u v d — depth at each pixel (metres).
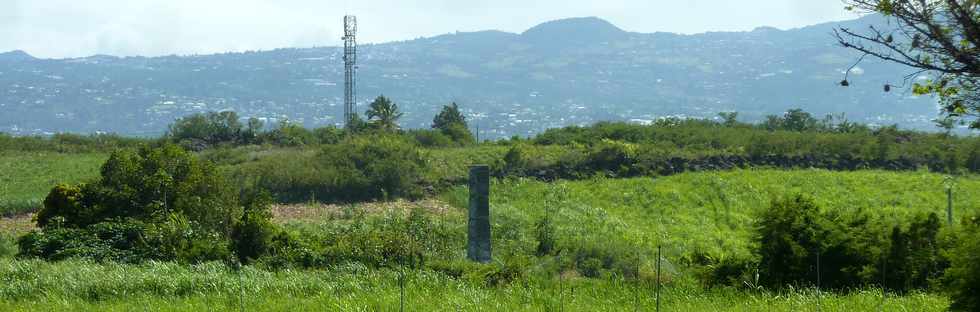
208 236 22.09
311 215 34.47
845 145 49.69
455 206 38.34
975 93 8.98
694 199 38.91
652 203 37.94
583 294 16.80
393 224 24.89
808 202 17.17
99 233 21.98
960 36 8.55
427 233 24.56
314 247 21.39
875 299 14.61
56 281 17.44
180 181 25.09
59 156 53.84
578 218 33.41
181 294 17.17
